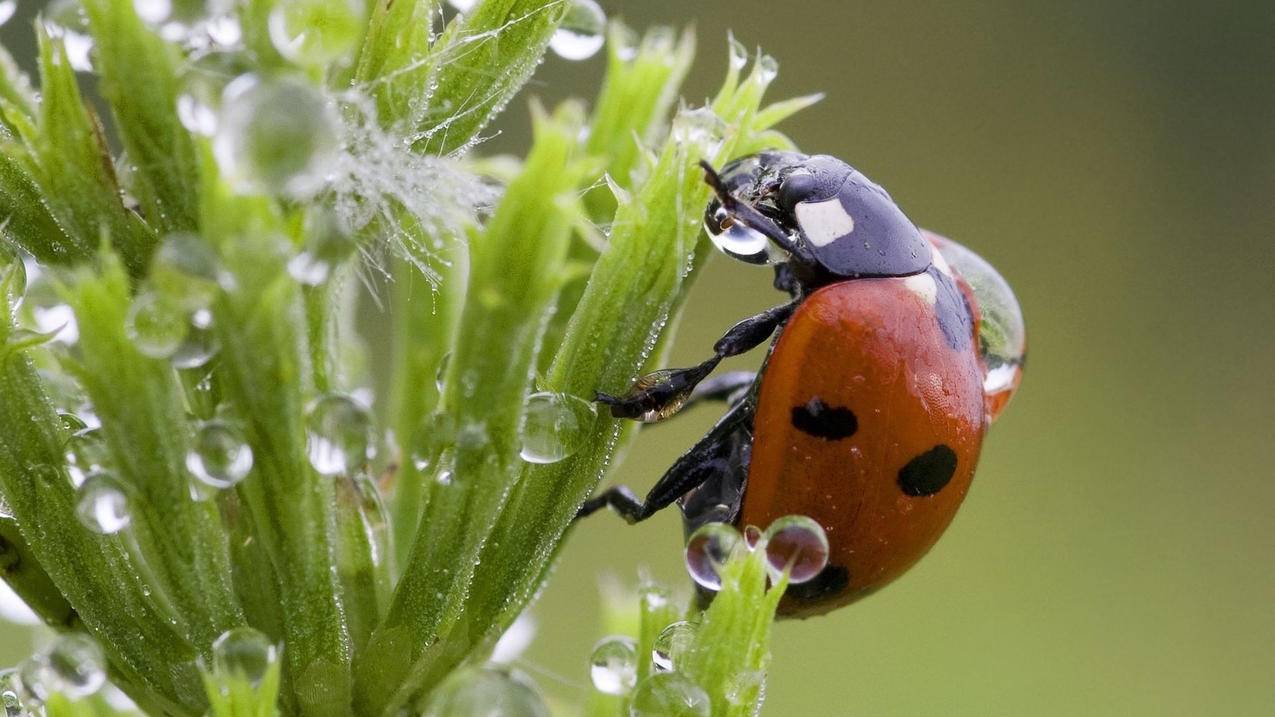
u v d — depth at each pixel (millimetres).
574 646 72
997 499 83
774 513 47
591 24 45
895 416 46
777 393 47
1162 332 88
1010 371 49
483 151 70
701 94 85
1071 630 79
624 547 74
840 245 48
